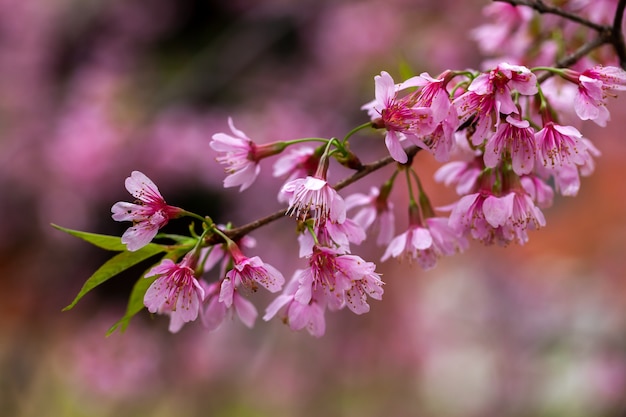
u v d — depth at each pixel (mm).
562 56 2902
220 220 6758
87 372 6246
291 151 2363
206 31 7832
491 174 2102
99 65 7496
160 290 1939
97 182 6488
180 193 6668
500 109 1909
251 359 6984
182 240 2092
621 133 7320
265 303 7012
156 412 6672
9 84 7598
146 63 7602
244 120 6594
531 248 7617
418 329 7270
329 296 1943
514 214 2059
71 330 7133
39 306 7262
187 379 6656
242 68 7270
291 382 7008
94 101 6652
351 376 7062
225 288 1907
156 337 6574
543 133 1992
